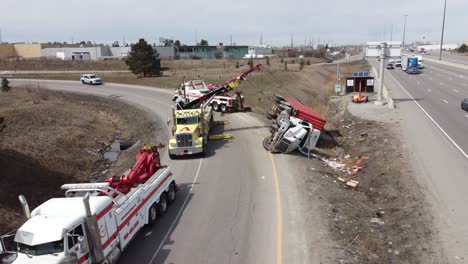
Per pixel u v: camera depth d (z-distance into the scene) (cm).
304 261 1108
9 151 2056
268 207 1488
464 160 1923
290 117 2270
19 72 7706
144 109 3847
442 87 4944
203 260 1137
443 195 1520
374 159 2108
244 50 12850
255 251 1173
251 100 4256
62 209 973
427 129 2592
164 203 1478
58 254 870
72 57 10625
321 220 1357
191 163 2127
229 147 2430
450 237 1214
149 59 6450
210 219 1409
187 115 2250
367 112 3303
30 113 3075
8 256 883
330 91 5425
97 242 947
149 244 1245
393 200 1566
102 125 3438
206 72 6650
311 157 2238
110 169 2320
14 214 1487
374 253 1173
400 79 6059
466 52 14088
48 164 2114
